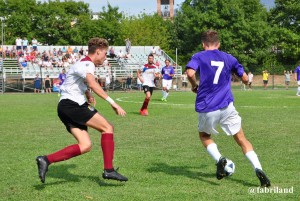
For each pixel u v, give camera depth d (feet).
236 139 25.29
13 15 246.68
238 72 25.07
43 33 251.19
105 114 69.05
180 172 28.14
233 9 241.35
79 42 255.09
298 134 44.47
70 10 266.16
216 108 24.40
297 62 261.65
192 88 25.26
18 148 37.68
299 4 251.60
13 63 181.16
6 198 22.50
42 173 23.59
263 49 250.57
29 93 158.10
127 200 21.88
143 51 217.56
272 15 270.46
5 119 62.08
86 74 23.75
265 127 50.08
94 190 23.94
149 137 43.55
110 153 24.49
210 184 24.98
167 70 103.40
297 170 28.22
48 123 56.90
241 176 26.73
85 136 24.62
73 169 29.22
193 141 40.88
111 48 202.39
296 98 109.91
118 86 178.60
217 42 25.38
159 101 102.22
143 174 27.61
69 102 24.14
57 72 178.81
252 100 101.76
